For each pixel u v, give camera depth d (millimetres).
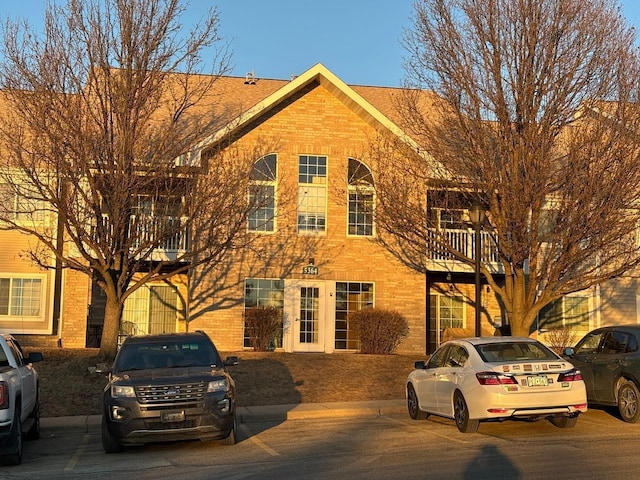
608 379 13375
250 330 22297
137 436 10312
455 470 8875
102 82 16484
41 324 23641
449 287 26109
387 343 22375
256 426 13555
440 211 19859
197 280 22297
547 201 17375
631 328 13438
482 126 16875
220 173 17547
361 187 23469
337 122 23578
